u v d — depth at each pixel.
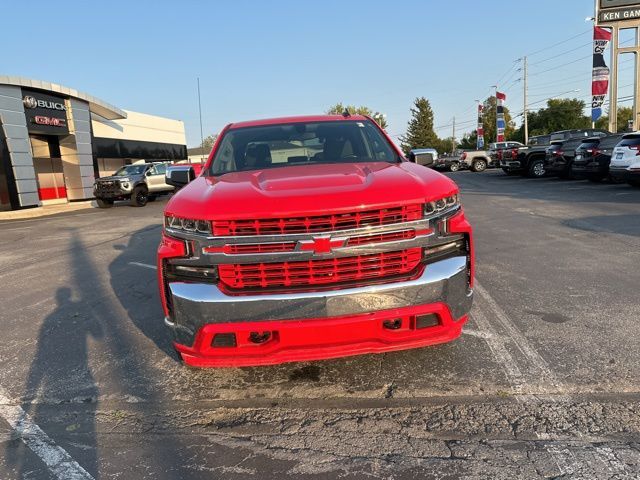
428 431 2.65
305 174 3.32
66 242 10.59
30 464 2.52
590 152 15.93
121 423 2.90
